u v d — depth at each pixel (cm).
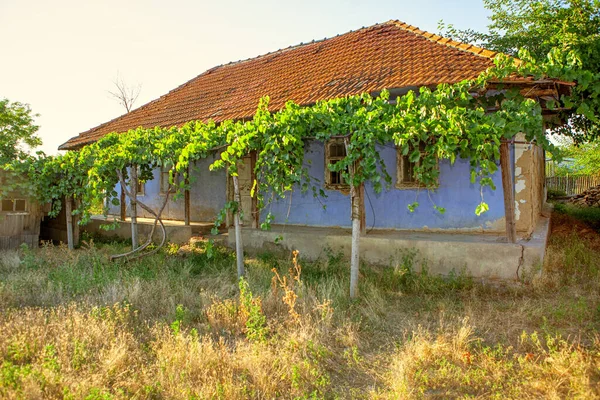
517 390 389
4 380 367
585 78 668
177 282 731
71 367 422
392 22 1309
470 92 780
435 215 943
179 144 882
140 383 401
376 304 625
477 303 636
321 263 854
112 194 987
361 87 938
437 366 445
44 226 1296
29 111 2333
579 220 1402
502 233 876
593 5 1088
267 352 460
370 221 1012
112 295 648
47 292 662
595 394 372
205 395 377
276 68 1412
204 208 1399
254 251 1002
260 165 740
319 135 705
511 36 1321
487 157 615
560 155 601
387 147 988
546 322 534
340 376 441
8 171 1051
